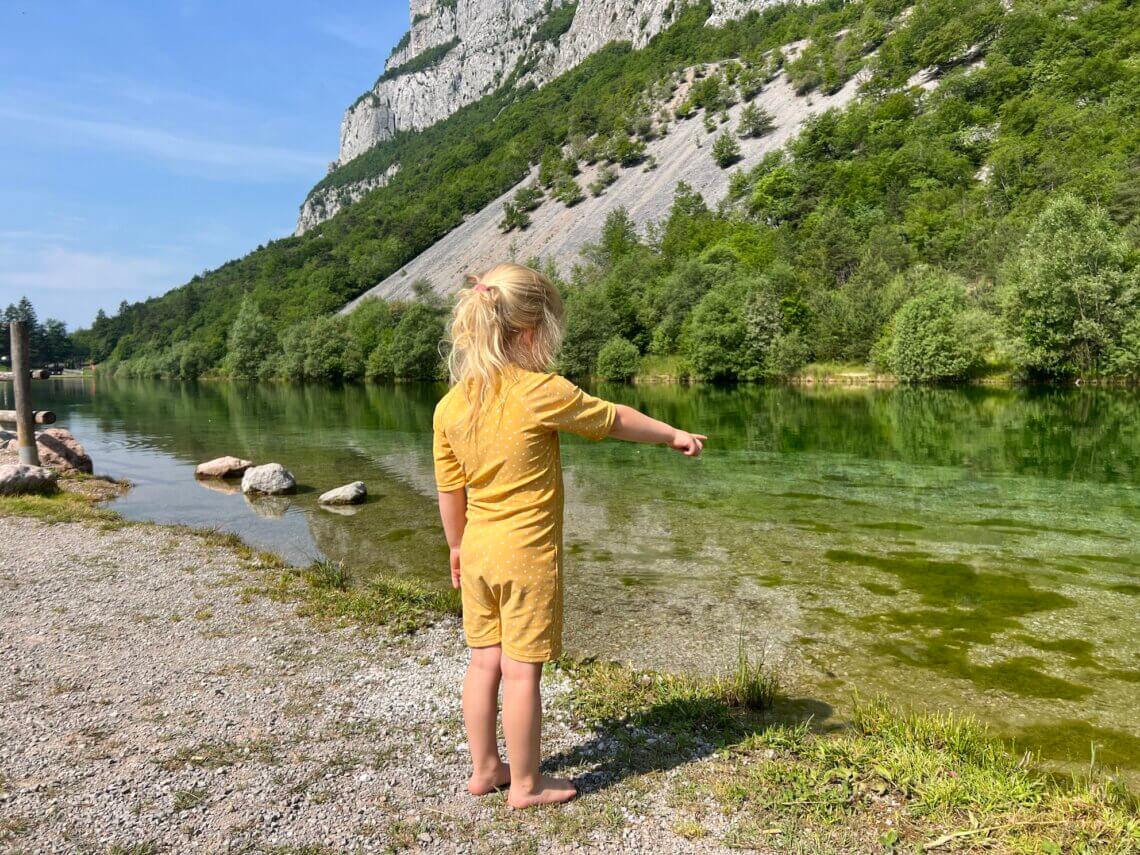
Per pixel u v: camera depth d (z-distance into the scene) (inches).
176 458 624.4
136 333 5113.2
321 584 228.8
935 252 2347.4
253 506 401.4
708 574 257.3
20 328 434.3
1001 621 207.2
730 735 120.6
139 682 143.6
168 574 238.1
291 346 2999.5
